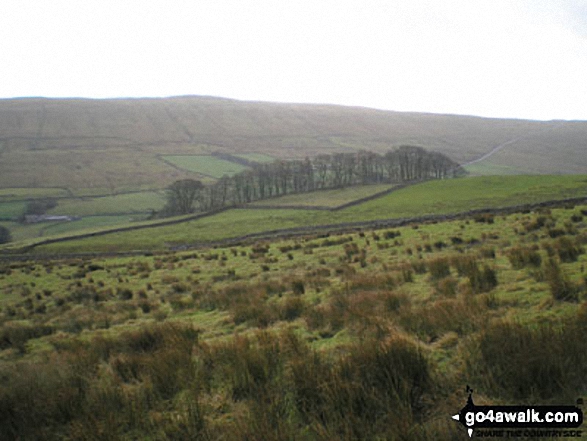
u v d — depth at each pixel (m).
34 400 6.06
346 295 11.26
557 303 7.67
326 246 27.33
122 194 166.38
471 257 13.62
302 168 113.88
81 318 14.88
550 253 12.66
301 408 5.03
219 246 44.62
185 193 103.38
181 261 31.17
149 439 5.07
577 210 24.75
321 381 5.21
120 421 5.52
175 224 78.88
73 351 9.20
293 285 14.14
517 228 21.11
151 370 6.73
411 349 5.43
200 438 4.74
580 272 9.78
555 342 5.14
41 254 57.22
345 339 7.67
